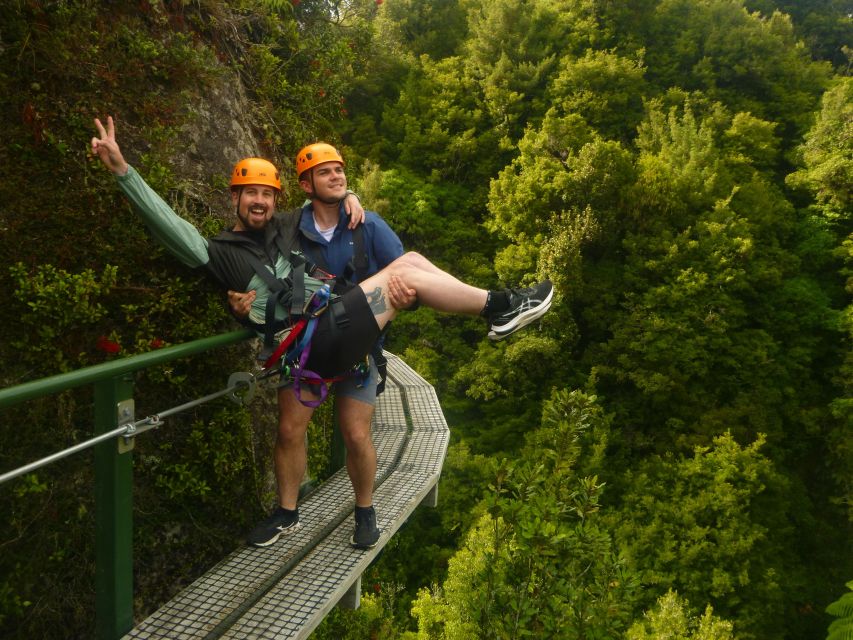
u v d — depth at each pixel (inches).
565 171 903.7
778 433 826.2
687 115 1019.9
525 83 1143.6
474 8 1339.8
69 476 86.2
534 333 842.2
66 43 88.7
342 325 81.2
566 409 110.9
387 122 1173.7
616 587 98.0
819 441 874.8
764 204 964.0
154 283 95.9
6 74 82.0
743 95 1238.3
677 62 1240.2
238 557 92.2
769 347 859.4
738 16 1267.2
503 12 1182.9
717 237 855.7
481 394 892.0
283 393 93.4
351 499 113.9
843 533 819.4
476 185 1146.0
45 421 83.4
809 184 1013.2
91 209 88.7
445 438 145.5
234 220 115.8
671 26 1275.8
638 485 682.2
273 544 96.0
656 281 882.8
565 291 835.4
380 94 1226.0
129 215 92.8
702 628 441.4
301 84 163.5
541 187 892.6
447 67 1241.4
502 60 1144.2
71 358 85.7
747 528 619.8
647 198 877.2
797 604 747.4
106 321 90.2
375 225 92.4
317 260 87.5
